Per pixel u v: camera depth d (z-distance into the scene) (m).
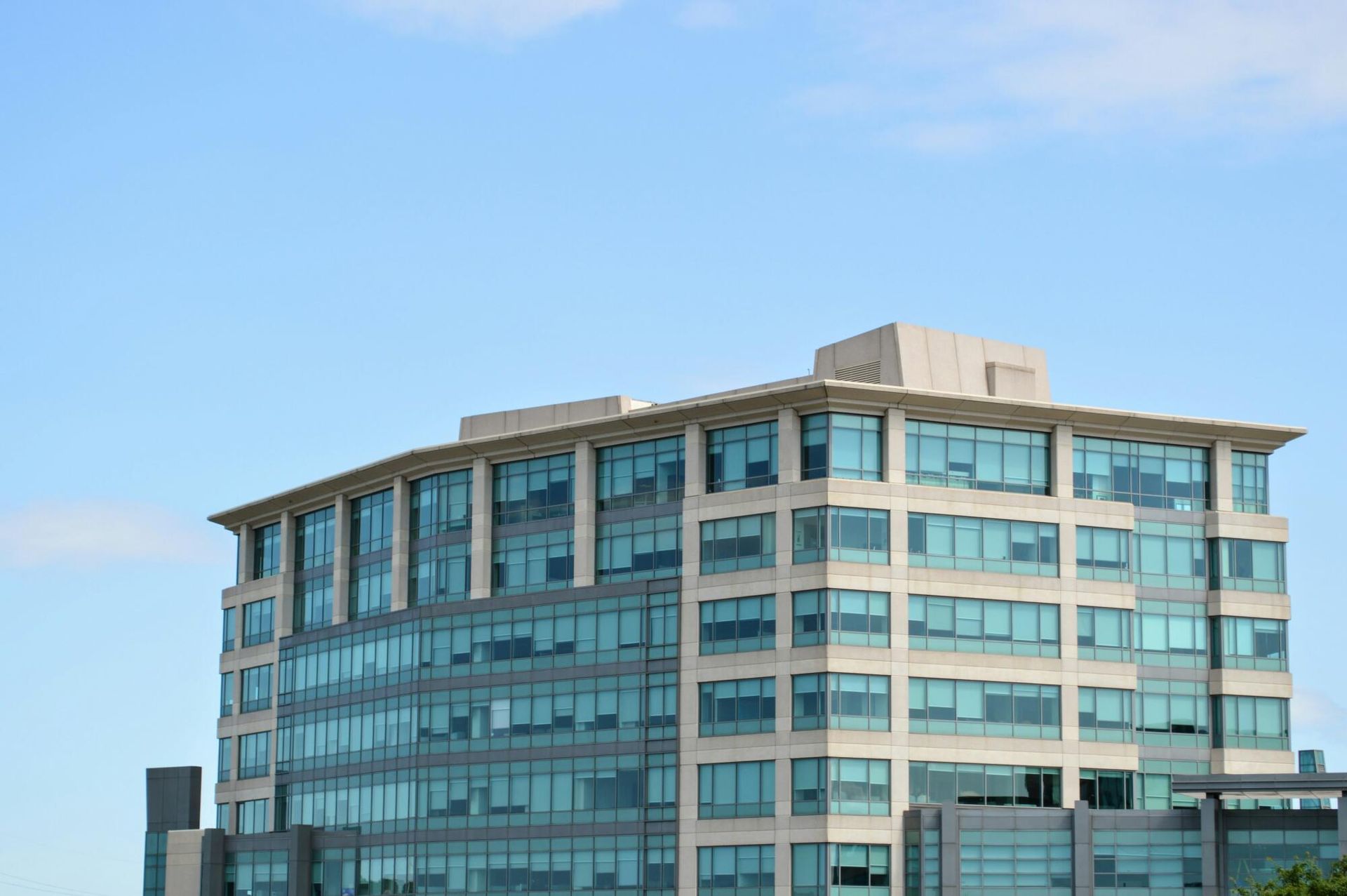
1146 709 120.69
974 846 112.00
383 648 133.12
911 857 112.38
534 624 124.75
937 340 121.50
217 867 141.38
